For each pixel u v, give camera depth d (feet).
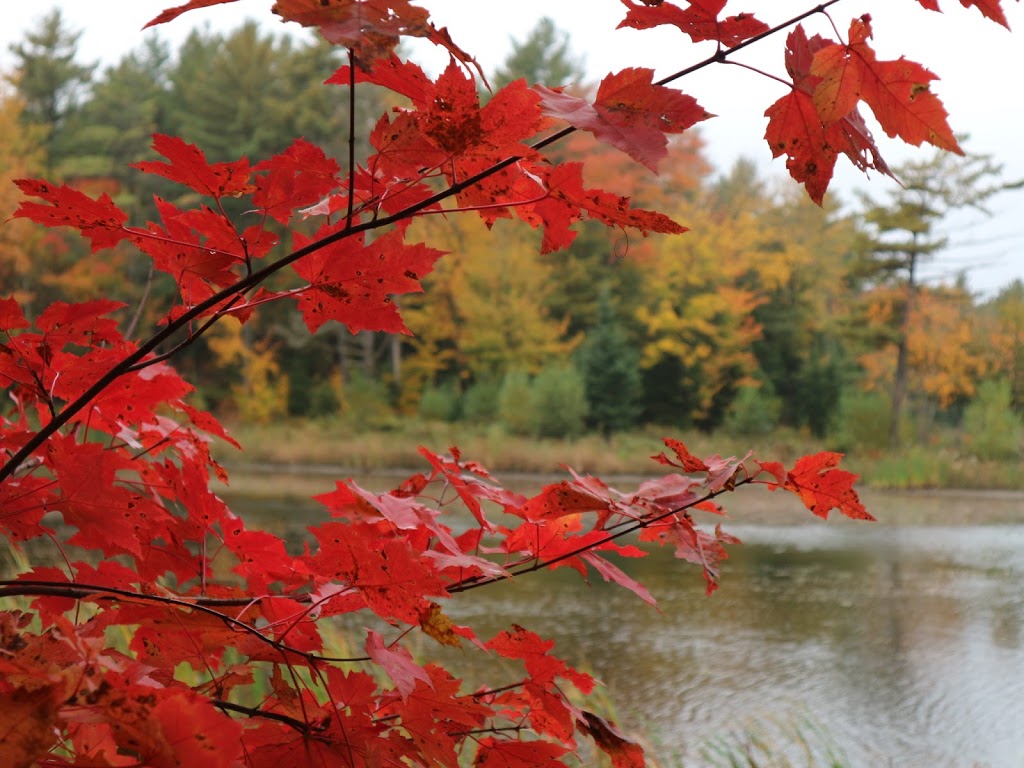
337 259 3.22
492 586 34.09
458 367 123.34
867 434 88.69
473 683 19.38
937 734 20.44
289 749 3.34
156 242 3.45
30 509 3.38
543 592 33.27
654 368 114.01
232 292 3.08
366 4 2.35
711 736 19.20
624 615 30.17
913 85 2.71
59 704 2.33
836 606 32.76
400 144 2.97
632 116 2.70
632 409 101.65
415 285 3.26
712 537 4.33
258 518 44.93
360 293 3.26
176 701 2.36
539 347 108.99
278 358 122.11
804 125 3.00
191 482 4.16
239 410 114.01
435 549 4.25
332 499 4.35
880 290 107.14
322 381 118.83
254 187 3.35
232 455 86.99
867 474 78.43
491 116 2.73
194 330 3.73
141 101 140.56
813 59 2.77
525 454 84.89
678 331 112.37
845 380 110.11
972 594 35.22
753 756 17.95
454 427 100.99
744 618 30.63
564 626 28.50
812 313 130.00
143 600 3.33
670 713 20.83
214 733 2.35
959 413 129.80
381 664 3.34
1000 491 75.72
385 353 126.11
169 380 4.07
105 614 3.48
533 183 3.13
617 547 4.44
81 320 3.69
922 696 23.13
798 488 4.03
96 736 2.74
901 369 104.63
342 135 110.73
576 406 93.66
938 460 79.00
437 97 2.71
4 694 2.33
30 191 3.27
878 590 35.60
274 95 121.80
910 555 43.75
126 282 105.81
